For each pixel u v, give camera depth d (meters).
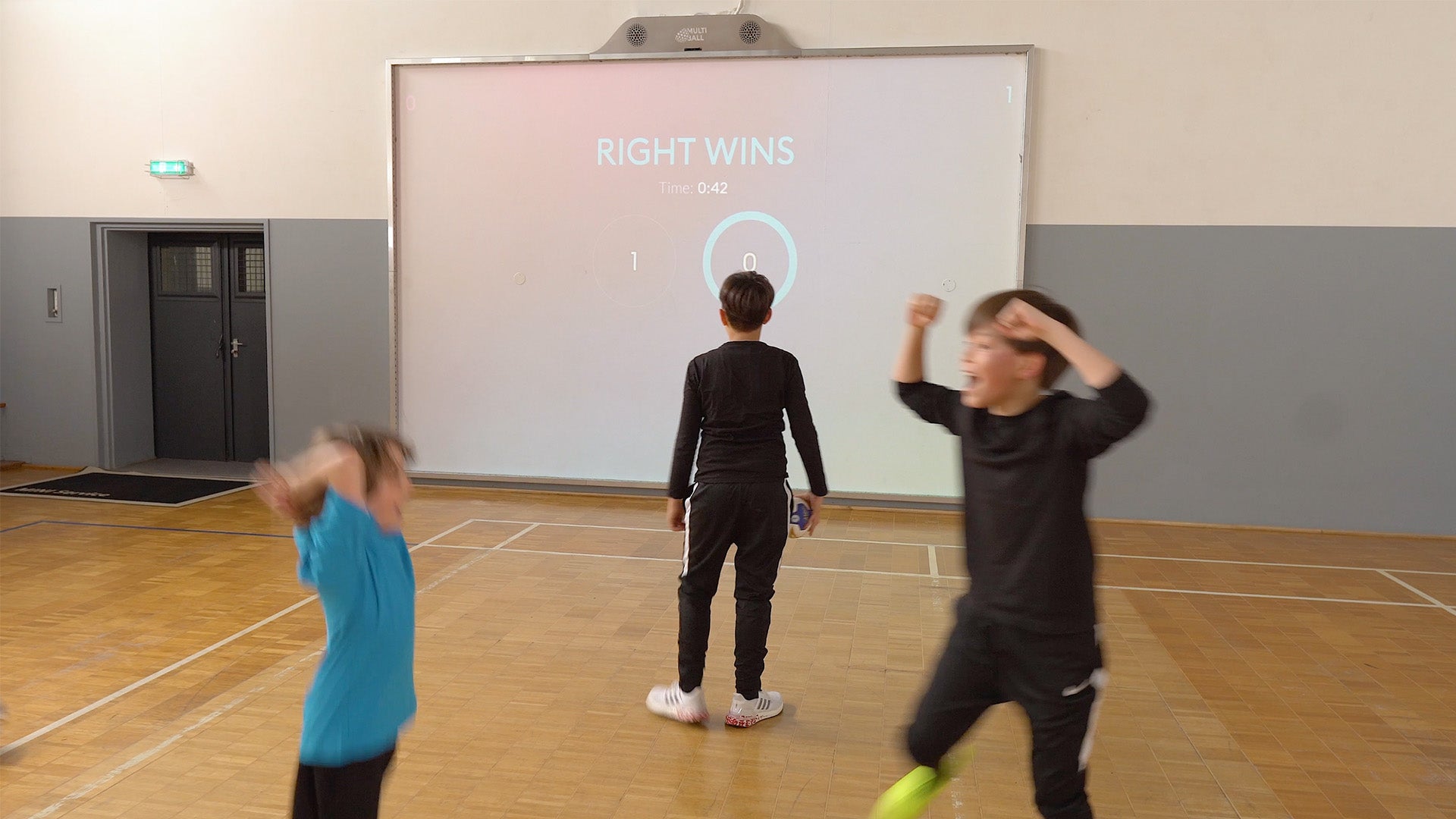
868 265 6.84
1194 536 6.33
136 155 7.73
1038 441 1.88
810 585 5.03
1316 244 6.38
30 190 7.91
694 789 2.83
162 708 3.35
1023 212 6.59
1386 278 6.32
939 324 6.80
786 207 6.91
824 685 3.66
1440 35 6.12
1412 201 6.25
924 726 2.06
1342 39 6.23
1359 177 6.30
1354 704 3.55
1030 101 6.51
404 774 2.90
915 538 6.10
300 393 7.67
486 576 5.08
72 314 7.95
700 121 6.96
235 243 8.25
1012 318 1.84
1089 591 1.91
